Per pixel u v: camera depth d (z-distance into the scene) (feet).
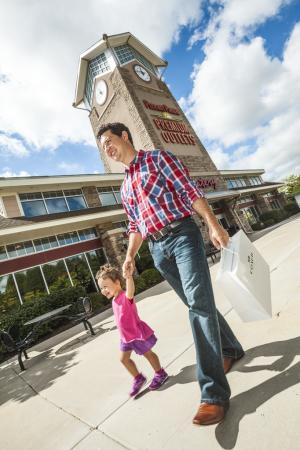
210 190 73.92
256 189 91.91
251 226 83.61
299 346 6.58
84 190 51.75
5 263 37.29
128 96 68.85
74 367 12.53
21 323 27.68
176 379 7.47
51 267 40.98
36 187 45.60
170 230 6.09
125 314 7.64
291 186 166.40
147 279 40.42
